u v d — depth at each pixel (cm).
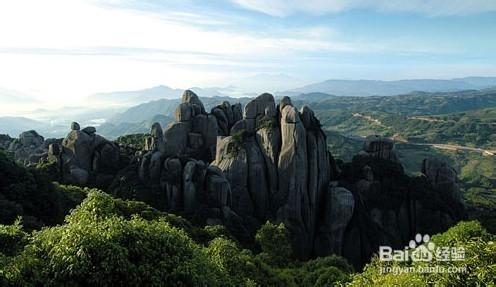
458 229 3516
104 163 9531
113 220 2470
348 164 10631
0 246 2467
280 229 6712
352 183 9819
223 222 7838
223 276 2980
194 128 11106
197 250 2650
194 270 2402
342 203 8894
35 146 14488
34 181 6081
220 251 4291
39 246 2261
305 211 9038
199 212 7869
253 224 8431
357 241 8881
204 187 8444
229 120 12038
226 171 9231
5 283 1923
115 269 2152
